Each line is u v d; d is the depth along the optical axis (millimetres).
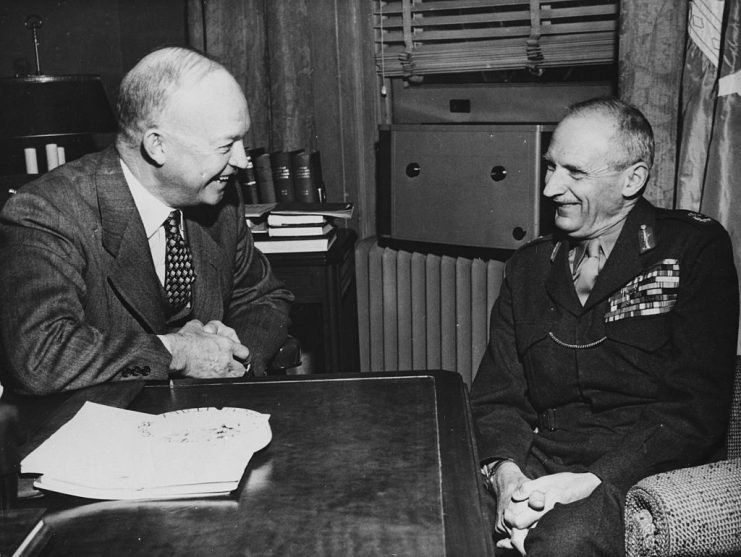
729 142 2033
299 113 2855
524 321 1666
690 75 2094
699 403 1466
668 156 2262
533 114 2801
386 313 2875
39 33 3084
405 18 2795
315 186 2760
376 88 2916
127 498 996
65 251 1565
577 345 1588
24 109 2551
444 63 2801
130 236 1632
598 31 2594
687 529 1137
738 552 1148
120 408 1278
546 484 1404
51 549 886
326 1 2826
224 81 1624
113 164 1665
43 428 1175
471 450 1127
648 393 1543
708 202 2076
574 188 1547
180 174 1639
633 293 1559
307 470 1066
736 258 2057
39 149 3037
